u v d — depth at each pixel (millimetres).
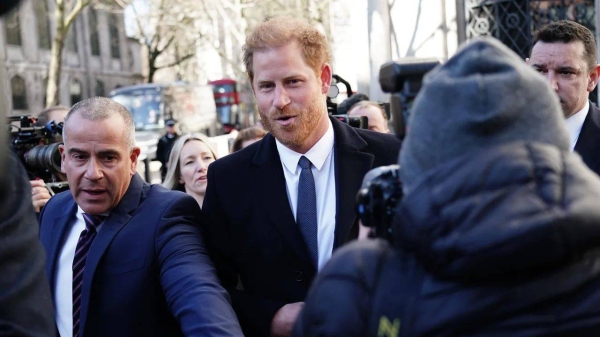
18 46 32562
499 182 1162
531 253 1114
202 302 2453
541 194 1149
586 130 3188
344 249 1343
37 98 33719
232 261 2881
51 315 1491
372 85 9023
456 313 1158
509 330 1147
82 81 38219
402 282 1233
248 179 2836
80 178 2758
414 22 8695
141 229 2766
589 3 7387
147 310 2695
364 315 1246
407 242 1215
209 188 2924
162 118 24344
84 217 2832
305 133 2691
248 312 2736
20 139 3871
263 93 2688
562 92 3162
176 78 49344
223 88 37531
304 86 2656
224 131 36688
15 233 1423
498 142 1208
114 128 2771
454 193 1175
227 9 28531
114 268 2723
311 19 23297
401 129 1521
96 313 2703
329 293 1281
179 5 31328
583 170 1204
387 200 1434
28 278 1427
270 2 27281
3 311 1375
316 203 2756
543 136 1224
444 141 1227
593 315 1159
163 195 2873
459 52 1272
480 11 8336
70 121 2785
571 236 1115
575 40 3164
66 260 2869
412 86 1513
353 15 9406
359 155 2783
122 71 42656
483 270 1136
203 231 2904
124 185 2814
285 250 2738
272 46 2652
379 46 8898
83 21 38375
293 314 2633
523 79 1215
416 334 1182
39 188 3537
